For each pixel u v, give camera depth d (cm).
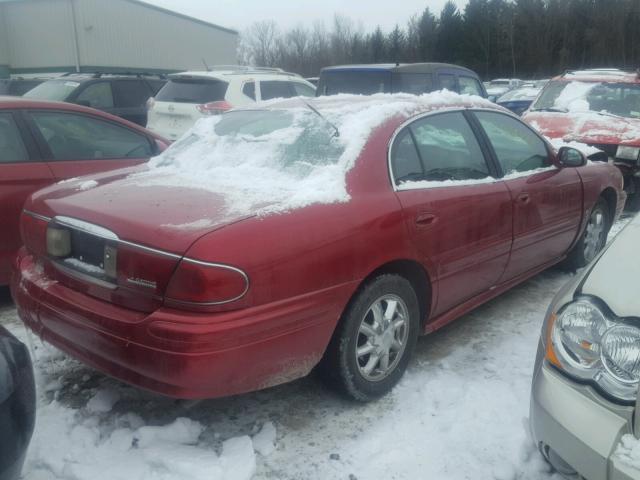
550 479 262
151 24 2894
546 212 421
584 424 206
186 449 275
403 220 306
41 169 452
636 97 823
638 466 190
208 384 243
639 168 727
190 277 237
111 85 1045
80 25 2631
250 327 244
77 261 283
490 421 299
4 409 203
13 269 328
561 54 5859
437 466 270
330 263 271
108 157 498
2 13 2752
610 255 240
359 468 270
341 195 287
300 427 298
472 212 349
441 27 6425
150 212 267
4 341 222
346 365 297
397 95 389
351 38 6838
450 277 345
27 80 1430
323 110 349
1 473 202
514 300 459
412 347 334
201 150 361
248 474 261
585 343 216
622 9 5688
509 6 6200
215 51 3334
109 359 261
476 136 381
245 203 270
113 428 294
